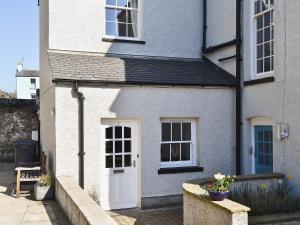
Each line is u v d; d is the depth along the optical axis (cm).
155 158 956
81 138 884
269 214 668
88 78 888
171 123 1003
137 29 1141
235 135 1026
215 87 1010
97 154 903
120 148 949
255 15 984
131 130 962
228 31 1076
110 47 1090
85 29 1062
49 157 1002
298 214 666
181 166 998
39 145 1432
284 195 758
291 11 825
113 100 919
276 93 872
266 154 941
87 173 893
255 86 952
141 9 1130
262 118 951
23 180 891
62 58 993
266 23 952
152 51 1141
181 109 983
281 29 855
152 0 1143
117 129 948
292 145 815
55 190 860
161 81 957
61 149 871
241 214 550
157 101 961
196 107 998
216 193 598
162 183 959
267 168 936
